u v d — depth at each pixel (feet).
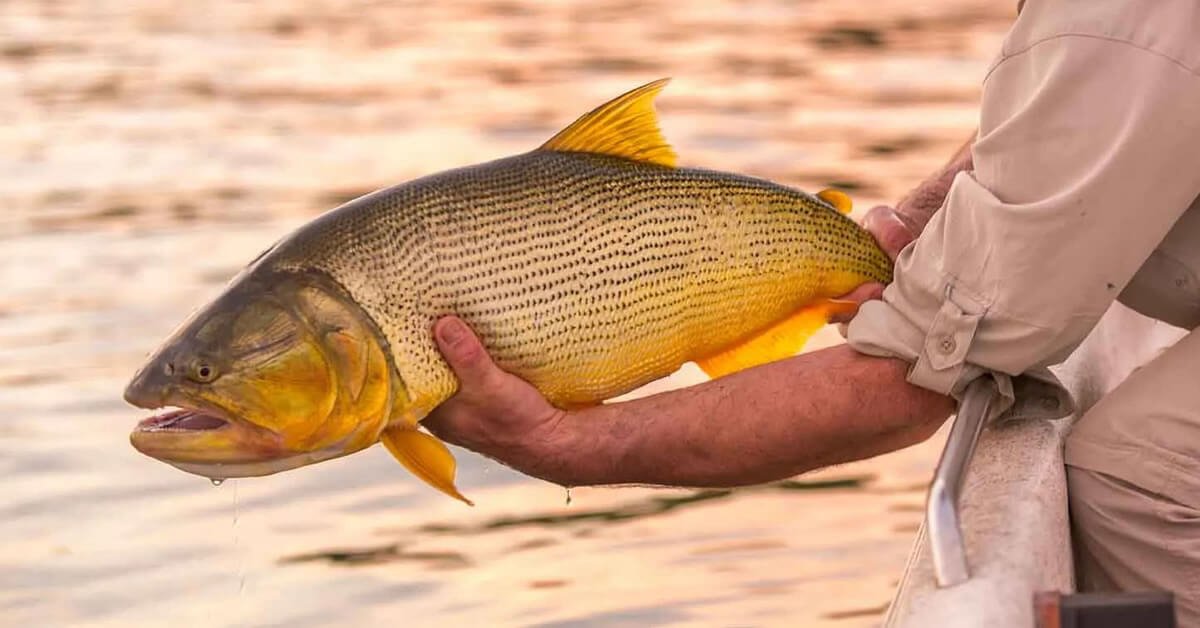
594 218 6.91
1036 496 6.54
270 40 39.55
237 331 6.55
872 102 30.94
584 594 11.29
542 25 41.81
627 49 37.96
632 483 7.07
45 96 32.24
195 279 19.40
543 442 6.90
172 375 6.54
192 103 31.73
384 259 6.65
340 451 6.66
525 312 6.83
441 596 11.23
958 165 7.86
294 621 11.07
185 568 11.80
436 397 6.74
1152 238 6.50
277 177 25.45
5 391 15.55
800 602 11.13
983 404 6.61
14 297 18.67
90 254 20.67
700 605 11.13
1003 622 5.79
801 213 7.27
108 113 30.60
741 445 6.98
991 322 6.68
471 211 6.77
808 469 7.10
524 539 12.26
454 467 6.69
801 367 7.00
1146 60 6.38
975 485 6.65
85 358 16.53
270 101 32.04
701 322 7.16
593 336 6.95
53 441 14.29
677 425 6.93
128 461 13.88
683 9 43.91
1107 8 6.42
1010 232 6.57
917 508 12.75
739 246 7.16
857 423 6.95
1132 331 7.99
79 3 44.11
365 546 12.14
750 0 44.96
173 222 22.39
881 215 7.64
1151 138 6.38
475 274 6.75
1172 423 6.86
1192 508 6.83
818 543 12.04
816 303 7.39
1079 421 7.13
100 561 11.97
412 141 28.25
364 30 41.22
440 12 44.32
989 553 6.12
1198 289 6.76
